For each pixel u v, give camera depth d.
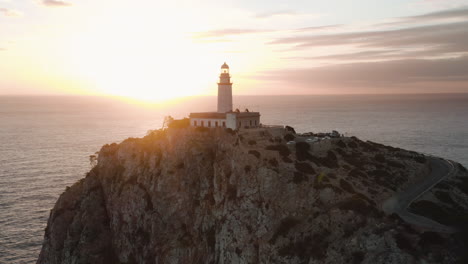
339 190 67.69
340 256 57.91
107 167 100.56
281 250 62.50
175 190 84.81
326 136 100.56
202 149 86.50
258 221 67.75
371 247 56.84
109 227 94.25
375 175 77.81
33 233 110.62
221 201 75.31
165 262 77.38
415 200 70.12
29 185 157.00
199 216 79.31
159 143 94.81
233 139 82.62
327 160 80.00
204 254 74.06
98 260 89.00
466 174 90.00
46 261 93.06
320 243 60.72
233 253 67.50
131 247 86.38
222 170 78.38
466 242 54.84
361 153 89.62
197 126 93.94
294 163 74.06
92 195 98.00
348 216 61.81
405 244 55.06
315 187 68.62
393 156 92.62
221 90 102.56
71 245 92.44
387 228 58.66
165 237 81.88
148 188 88.75
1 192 146.62
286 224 65.31
